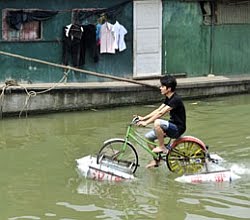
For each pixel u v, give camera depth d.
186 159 10.13
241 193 9.30
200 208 8.73
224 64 19.75
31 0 15.99
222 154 11.48
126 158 10.89
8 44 15.94
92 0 16.77
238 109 16.05
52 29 16.42
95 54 17.00
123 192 9.39
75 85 15.92
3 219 8.32
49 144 12.30
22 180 9.98
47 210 8.68
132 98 16.50
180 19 18.58
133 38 17.70
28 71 16.30
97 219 8.35
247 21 20.02
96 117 15.05
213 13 19.22
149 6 17.84
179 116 9.98
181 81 17.81
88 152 11.69
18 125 14.06
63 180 9.98
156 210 8.67
